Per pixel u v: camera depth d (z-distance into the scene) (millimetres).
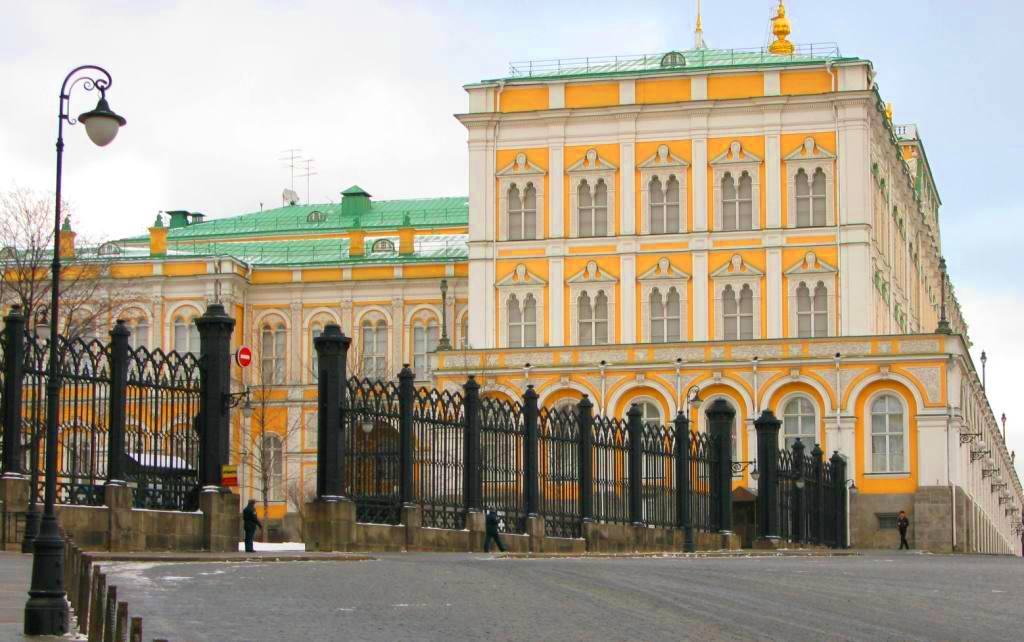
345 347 43625
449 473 46875
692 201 92438
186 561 33531
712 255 91938
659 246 92625
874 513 82188
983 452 94562
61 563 21500
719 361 84875
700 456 60375
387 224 115438
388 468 44625
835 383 83375
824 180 91062
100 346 37781
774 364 84125
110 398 37625
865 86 90688
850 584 31969
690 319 91938
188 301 100750
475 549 46812
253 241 112938
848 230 90250
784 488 67062
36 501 34906
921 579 34562
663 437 57875
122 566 30703
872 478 82562
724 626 22422
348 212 118438
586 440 52875
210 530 39438
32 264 73250
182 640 19375
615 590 28406
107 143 25750
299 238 113062
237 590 25984
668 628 22047
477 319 94125
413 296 102812
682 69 92625
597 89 93938
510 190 94688
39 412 36719
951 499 81250
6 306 76250
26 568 30203
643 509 56406
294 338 103312
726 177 92312
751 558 49938
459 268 102188
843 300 90000
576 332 93062
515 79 94500
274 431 100750
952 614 25031
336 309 103438
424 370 102125
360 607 23906
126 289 99562
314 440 100188
